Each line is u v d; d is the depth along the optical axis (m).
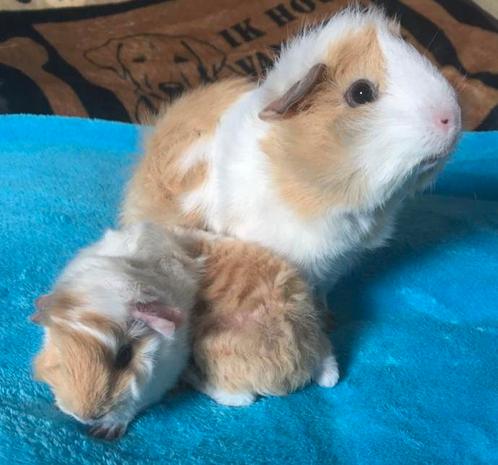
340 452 0.27
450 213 0.44
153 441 0.27
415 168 0.28
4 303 0.33
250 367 0.28
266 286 0.29
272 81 0.30
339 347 0.33
